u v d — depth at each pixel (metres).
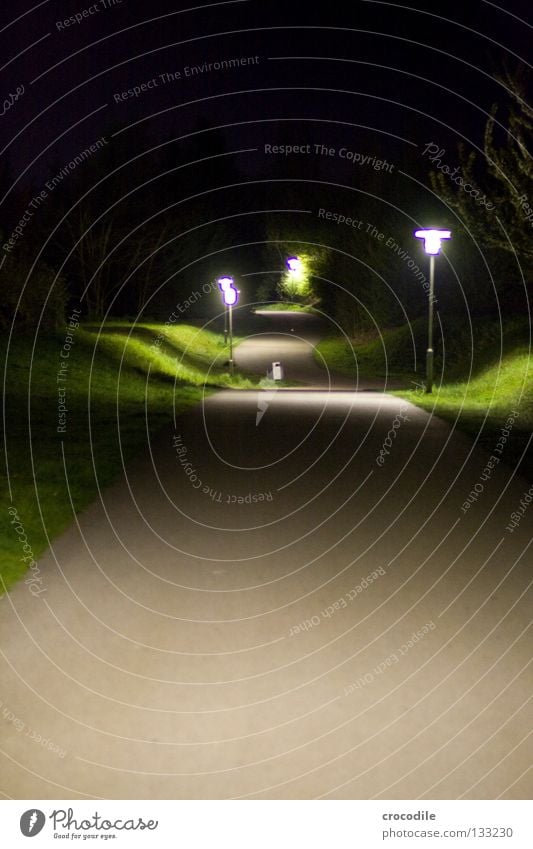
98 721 4.38
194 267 57.31
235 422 18.84
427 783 3.90
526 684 4.87
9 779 3.87
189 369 37.84
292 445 15.00
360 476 11.91
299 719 4.43
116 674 4.96
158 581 6.83
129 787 3.83
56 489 10.31
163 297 52.75
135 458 13.23
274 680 4.90
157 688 4.78
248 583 6.84
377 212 49.41
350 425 18.30
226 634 5.64
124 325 42.00
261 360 50.75
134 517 9.18
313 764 4.01
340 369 47.34
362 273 55.59
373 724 4.38
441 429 17.62
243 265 72.75
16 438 14.91
